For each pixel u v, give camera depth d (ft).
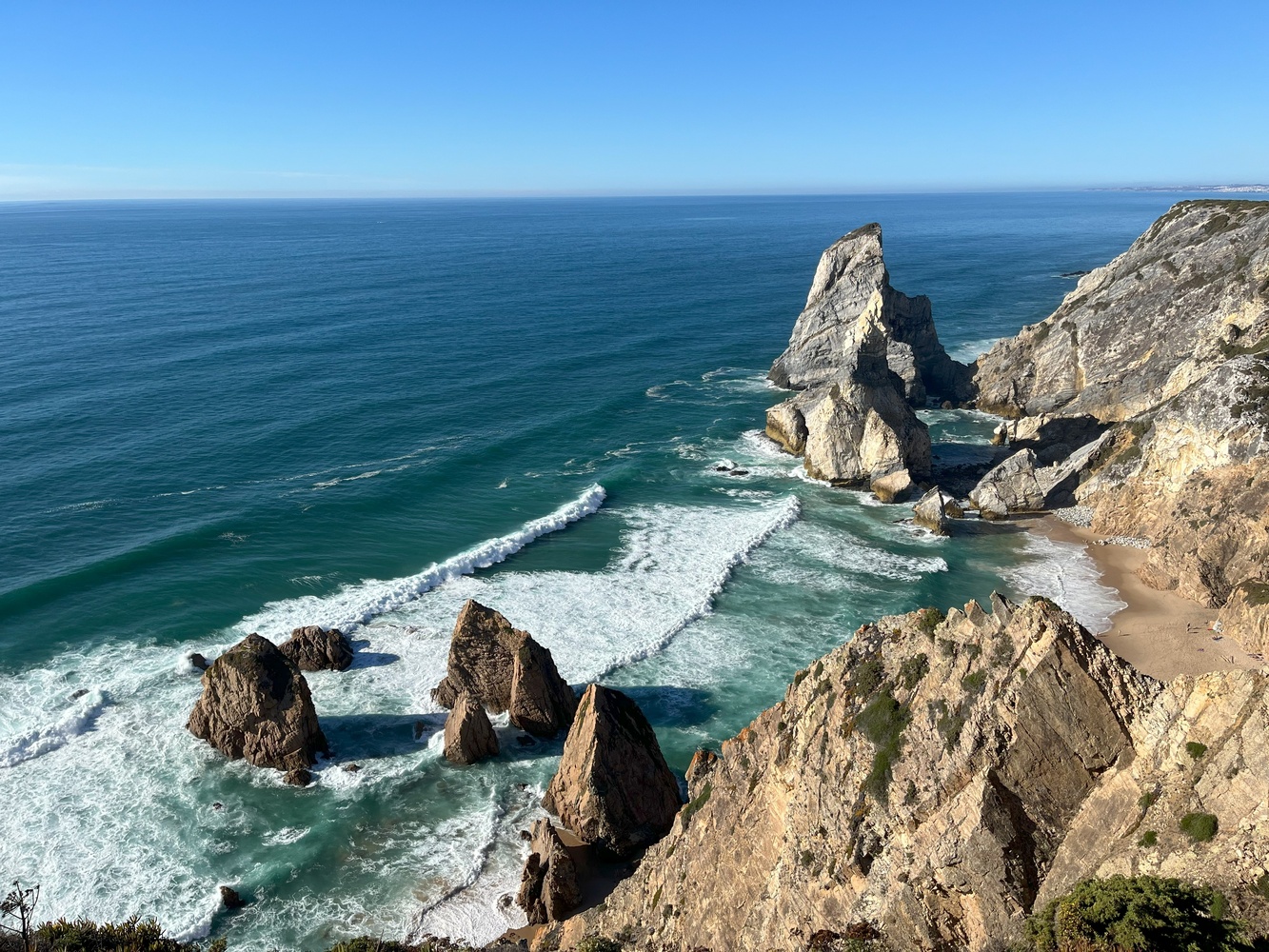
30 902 109.60
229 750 136.67
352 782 133.49
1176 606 177.37
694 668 162.61
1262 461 186.50
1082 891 58.18
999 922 62.54
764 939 74.13
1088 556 207.00
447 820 127.03
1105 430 273.95
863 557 208.64
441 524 224.33
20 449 260.83
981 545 215.10
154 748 137.90
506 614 180.24
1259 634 152.66
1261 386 198.49
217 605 179.32
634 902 94.58
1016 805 65.62
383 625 175.63
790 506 238.07
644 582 195.52
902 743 72.79
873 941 65.62
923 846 66.90
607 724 122.93
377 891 114.52
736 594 190.49
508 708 149.89
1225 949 52.60
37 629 168.04
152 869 116.26
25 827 121.39
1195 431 203.31
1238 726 59.77
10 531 207.92
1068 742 66.44
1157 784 62.18
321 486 243.19
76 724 141.28
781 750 84.69
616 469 266.36
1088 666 67.62
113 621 172.04
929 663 77.20
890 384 266.77
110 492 233.14
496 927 109.29
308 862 118.73
